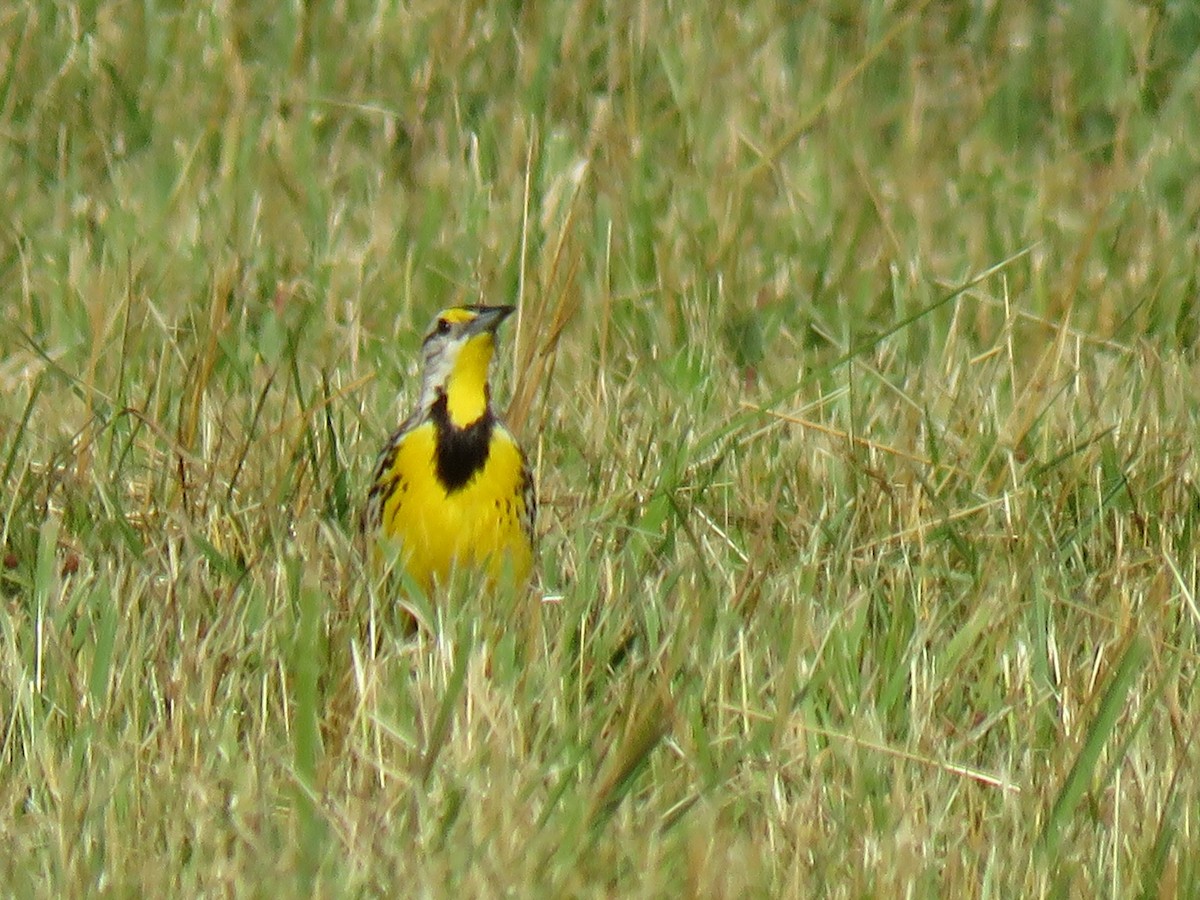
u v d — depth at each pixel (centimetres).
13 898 709
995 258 1391
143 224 1381
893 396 1176
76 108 1545
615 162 1444
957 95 1653
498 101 1565
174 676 839
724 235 1363
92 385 1081
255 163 1460
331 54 1617
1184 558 976
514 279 1309
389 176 1484
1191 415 1121
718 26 1653
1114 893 737
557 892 704
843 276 1363
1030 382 1130
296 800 743
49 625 859
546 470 1088
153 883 703
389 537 968
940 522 1002
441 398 959
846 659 861
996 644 888
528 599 919
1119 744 817
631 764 758
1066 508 1041
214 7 1627
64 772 767
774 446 1098
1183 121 1605
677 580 924
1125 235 1425
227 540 977
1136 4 1720
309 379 1189
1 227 1388
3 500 1003
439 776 766
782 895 714
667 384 1178
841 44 1708
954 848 739
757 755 816
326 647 872
